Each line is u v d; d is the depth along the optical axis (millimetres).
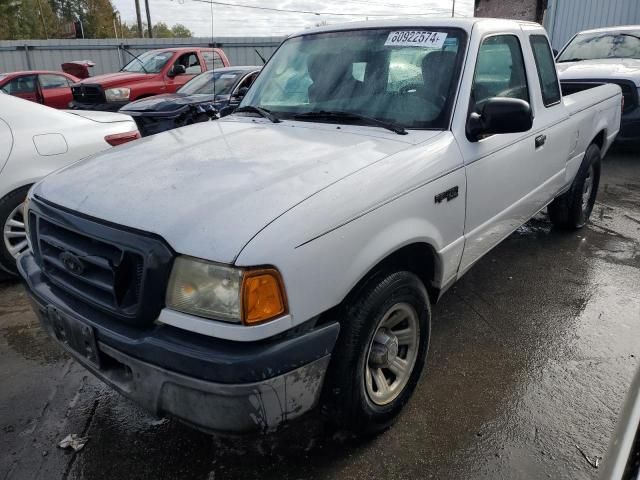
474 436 2502
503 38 3318
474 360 3094
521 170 3383
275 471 2322
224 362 1771
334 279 2008
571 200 4805
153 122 7609
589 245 4816
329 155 2383
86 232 2049
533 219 5547
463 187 2725
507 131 2703
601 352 3156
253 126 2998
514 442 2463
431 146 2582
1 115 4020
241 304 1780
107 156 2639
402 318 2488
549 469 2311
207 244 1816
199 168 2289
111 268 1948
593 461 2348
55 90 12750
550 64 3988
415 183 2387
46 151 4074
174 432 2578
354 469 2322
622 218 5535
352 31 3328
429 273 2748
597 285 4023
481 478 2270
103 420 2664
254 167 2264
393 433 2525
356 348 2145
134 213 1991
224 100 7602
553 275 4203
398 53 3035
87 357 2141
